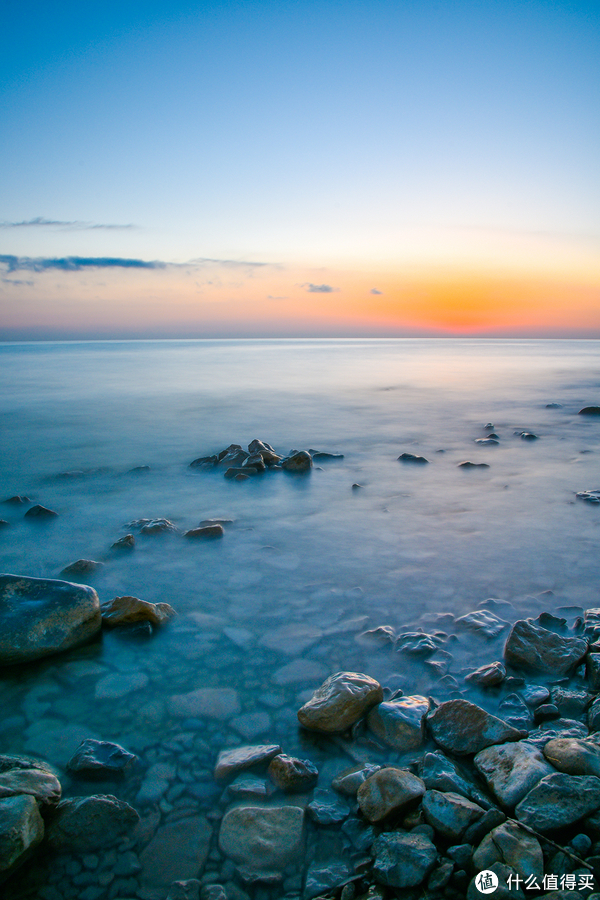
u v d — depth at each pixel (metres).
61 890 2.00
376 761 2.61
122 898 1.97
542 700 3.02
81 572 4.62
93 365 32.44
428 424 11.97
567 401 15.52
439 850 2.13
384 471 8.10
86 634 3.57
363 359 39.38
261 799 2.37
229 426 11.89
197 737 2.74
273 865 2.10
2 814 2.05
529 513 6.10
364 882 2.04
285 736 2.76
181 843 2.18
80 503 6.64
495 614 3.93
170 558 4.96
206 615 3.95
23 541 5.38
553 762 2.42
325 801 2.38
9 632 3.34
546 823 2.12
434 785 2.39
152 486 7.41
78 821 2.20
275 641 3.61
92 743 2.59
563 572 4.61
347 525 5.80
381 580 4.49
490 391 18.02
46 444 10.16
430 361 36.56
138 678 3.21
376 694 2.95
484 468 8.14
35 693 3.07
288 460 8.22
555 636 3.47
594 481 7.38
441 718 2.78
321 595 4.24
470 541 5.30
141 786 2.44
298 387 19.42
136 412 13.83
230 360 38.03
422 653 3.44
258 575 4.60
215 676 3.23
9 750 2.64
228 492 7.09
